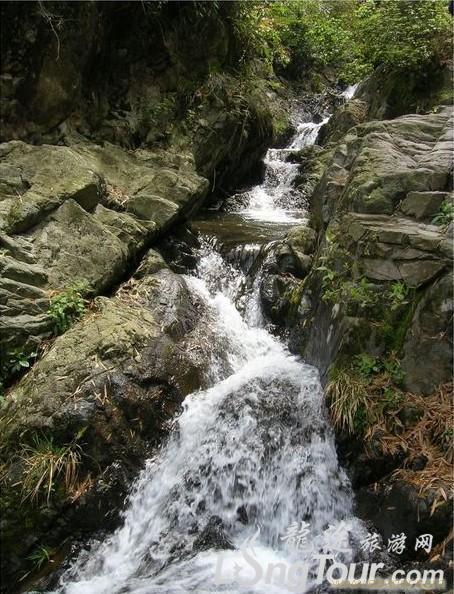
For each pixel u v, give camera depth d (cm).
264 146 845
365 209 390
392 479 311
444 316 321
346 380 344
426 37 694
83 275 430
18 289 389
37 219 438
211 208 758
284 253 490
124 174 555
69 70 534
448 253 325
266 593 300
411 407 324
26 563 323
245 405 380
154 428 367
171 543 337
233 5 700
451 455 300
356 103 835
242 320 493
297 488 345
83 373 356
